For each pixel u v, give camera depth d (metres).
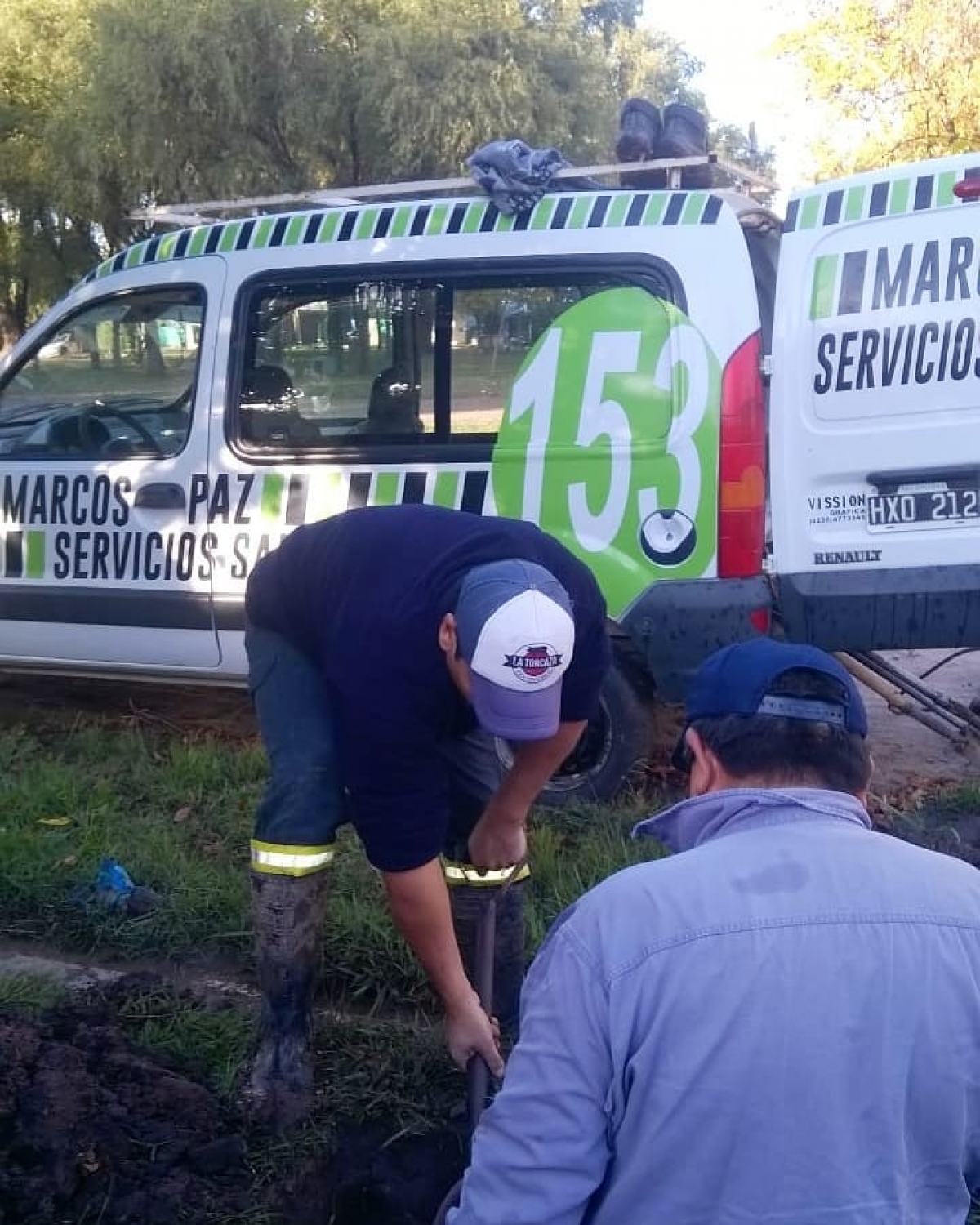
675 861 1.77
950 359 4.82
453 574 2.64
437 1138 3.34
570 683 2.85
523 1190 1.71
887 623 4.98
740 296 5.05
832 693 1.85
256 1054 3.48
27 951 4.40
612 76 25.52
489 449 5.34
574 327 5.23
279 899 3.22
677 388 5.10
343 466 5.55
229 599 5.79
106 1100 3.25
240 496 5.72
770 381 5.06
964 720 5.35
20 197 25.20
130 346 5.95
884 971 1.65
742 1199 1.61
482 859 3.24
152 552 5.90
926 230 4.85
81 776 5.68
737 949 1.65
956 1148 1.68
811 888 1.70
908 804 5.53
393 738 2.60
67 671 6.27
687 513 5.10
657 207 5.19
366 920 4.21
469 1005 2.83
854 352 4.93
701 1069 1.62
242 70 20.66
